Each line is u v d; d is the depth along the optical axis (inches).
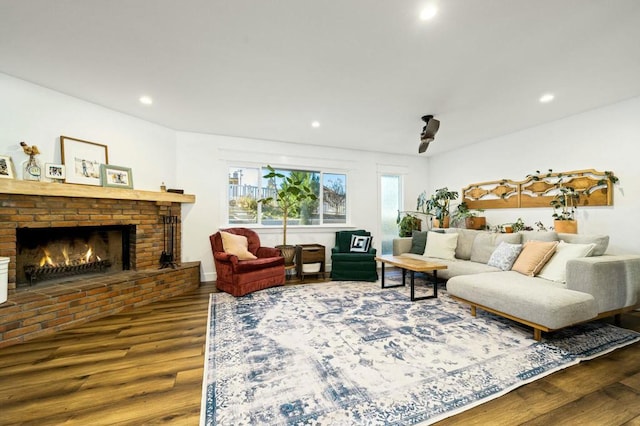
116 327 93.8
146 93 106.7
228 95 108.2
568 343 79.2
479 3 59.9
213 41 74.2
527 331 87.7
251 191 172.9
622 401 55.5
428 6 60.9
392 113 126.6
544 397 56.7
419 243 167.3
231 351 76.2
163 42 74.7
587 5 60.6
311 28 68.8
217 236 146.9
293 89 102.7
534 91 104.7
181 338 85.0
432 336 84.4
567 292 81.8
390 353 74.1
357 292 134.2
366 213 199.6
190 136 155.7
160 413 52.7
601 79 95.3
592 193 124.0
